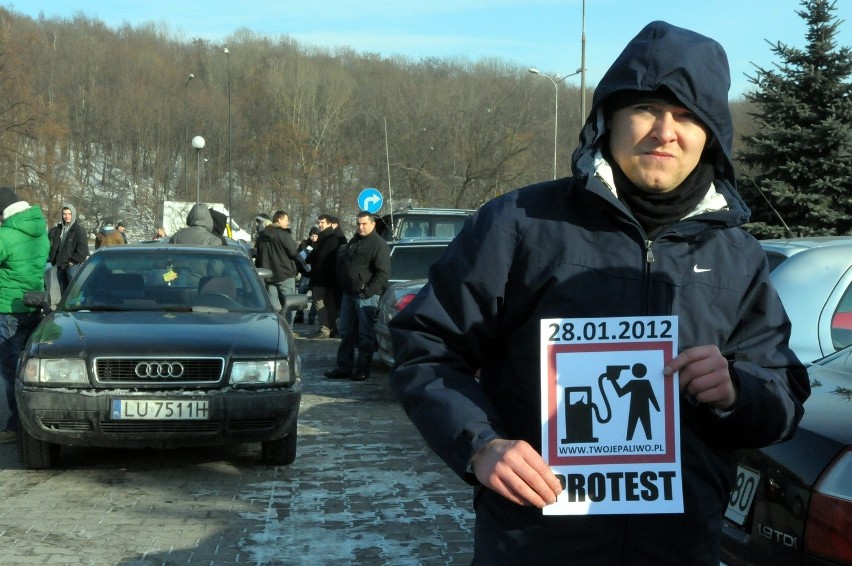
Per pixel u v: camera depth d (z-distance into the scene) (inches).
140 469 276.8
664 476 78.7
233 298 306.3
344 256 458.6
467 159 1878.7
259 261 634.8
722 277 82.8
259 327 279.9
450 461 78.4
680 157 82.0
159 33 3083.2
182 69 2967.5
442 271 84.0
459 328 82.5
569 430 79.3
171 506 239.6
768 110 738.8
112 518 228.8
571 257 81.3
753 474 127.1
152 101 2783.0
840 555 111.3
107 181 2783.0
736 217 82.0
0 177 2018.9
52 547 206.8
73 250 719.7
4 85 2018.9
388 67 2564.0
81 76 2800.2
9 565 195.0
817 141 717.3
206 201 2618.1
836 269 201.2
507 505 81.6
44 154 2111.2
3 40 2027.6
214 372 260.7
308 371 490.3
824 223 714.2
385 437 324.5
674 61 80.4
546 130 1875.0
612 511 78.7
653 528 80.0
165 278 310.7
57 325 275.6
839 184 716.0
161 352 258.4
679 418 79.0
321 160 2363.4
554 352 79.9
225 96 2763.3
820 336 193.6
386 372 486.6
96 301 299.6
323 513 235.1
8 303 310.7
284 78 2524.6
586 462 79.1
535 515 80.5
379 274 449.4
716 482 82.9
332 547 209.2
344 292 459.8
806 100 737.6
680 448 79.3
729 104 82.3
